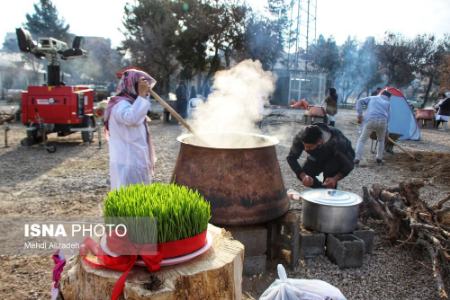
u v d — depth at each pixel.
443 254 3.31
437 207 4.16
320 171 4.30
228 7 24.47
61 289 1.81
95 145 10.07
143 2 23.84
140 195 1.68
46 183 6.26
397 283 3.26
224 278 1.69
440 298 2.97
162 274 1.58
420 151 10.23
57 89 9.16
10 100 22.73
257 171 3.19
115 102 3.23
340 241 3.52
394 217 3.97
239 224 3.12
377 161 8.43
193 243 1.67
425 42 34.34
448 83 26.03
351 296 3.06
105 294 1.56
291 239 3.39
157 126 14.22
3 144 9.98
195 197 1.75
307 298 1.94
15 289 3.03
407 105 12.71
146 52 23.62
